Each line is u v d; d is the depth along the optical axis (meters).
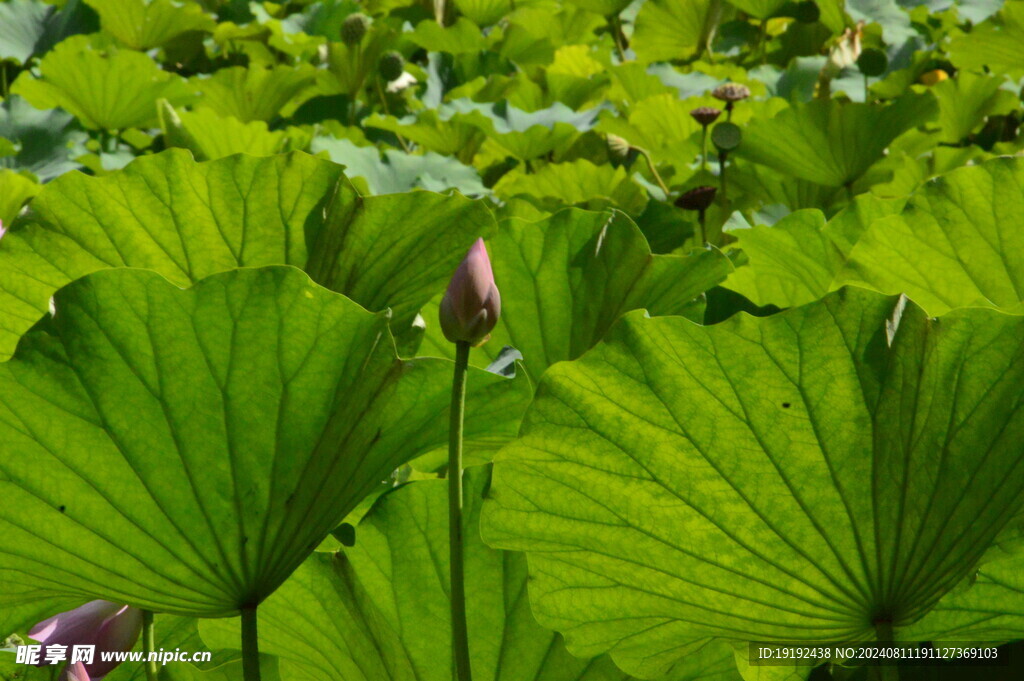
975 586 2.87
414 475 3.49
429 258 3.31
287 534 2.87
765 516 2.79
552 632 2.97
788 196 6.30
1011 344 2.72
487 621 2.98
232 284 2.79
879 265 3.33
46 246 3.24
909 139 6.65
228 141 6.14
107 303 2.79
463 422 2.98
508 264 3.46
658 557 2.82
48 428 2.80
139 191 3.25
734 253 3.92
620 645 2.89
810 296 3.81
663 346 2.75
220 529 2.85
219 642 3.06
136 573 2.87
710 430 2.77
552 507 2.83
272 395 2.83
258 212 3.29
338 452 2.86
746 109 6.77
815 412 2.75
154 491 2.83
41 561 2.85
